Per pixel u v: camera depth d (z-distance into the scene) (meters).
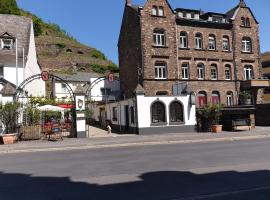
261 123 35.78
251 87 40.91
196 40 40.16
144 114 27.45
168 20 38.28
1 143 22.56
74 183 9.23
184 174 10.01
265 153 14.22
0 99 24.56
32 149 19.09
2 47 34.31
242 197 7.32
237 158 12.92
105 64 91.81
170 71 37.81
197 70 39.69
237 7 43.16
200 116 29.22
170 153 15.18
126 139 23.06
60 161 13.85
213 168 10.88
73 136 25.83
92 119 47.19
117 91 54.88
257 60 43.25
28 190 8.62
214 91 40.22
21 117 24.83
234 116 30.48
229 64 41.47
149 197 7.49
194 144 19.67
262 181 8.82
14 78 33.16
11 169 12.10
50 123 26.62
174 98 28.30
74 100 25.73
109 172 10.70
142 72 36.66
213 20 41.34
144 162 12.60
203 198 7.29
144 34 37.06
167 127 27.94
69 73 69.44
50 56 90.19
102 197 7.62
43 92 50.59
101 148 19.27
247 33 42.81
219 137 23.17
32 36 40.38
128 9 40.75
